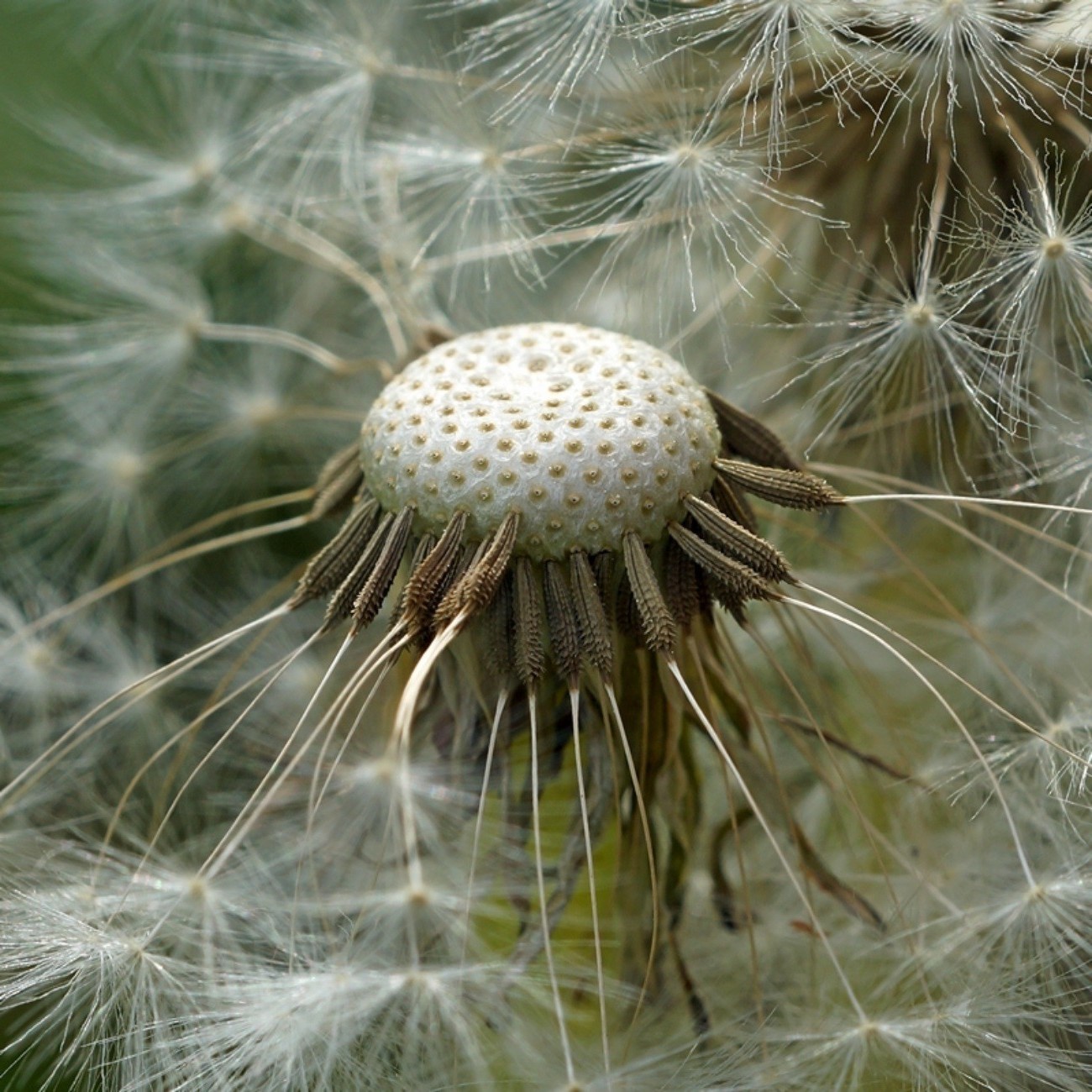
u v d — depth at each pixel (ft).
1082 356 0.36
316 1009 0.34
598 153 0.37
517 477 0.32
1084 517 0.36
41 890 0.35
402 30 0.40
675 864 0.35
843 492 0.37
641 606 0.32
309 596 0.33
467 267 0.39
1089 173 0.36
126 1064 0.34
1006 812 0.34
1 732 0.38
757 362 0.38
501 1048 0.34
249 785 0.37
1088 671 0.37
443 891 0.34
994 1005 0.34
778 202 0.36
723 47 0.37
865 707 0.38
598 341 0.33
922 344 0.36
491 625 0.32
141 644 0.40
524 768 0.34
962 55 0.35
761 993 0.35
